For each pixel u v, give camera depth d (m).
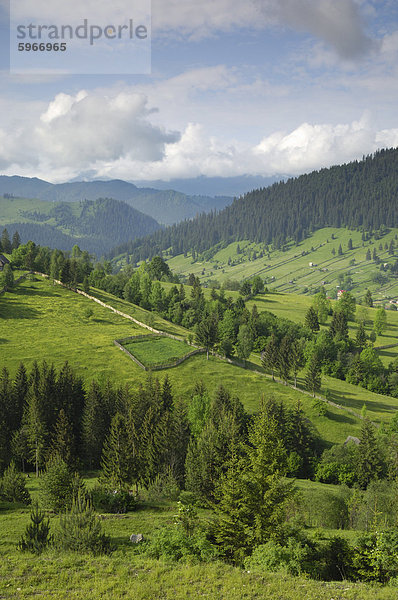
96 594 25.58
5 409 88.69
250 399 120.12
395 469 83.56
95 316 173.75
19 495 53.84
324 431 110.06
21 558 31.25
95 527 35.22
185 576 28.56
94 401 89.00
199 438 77.62
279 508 41.34
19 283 199.62
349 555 34.69
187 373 131.12
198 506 60.47
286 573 30.72
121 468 65.56
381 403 138.50
